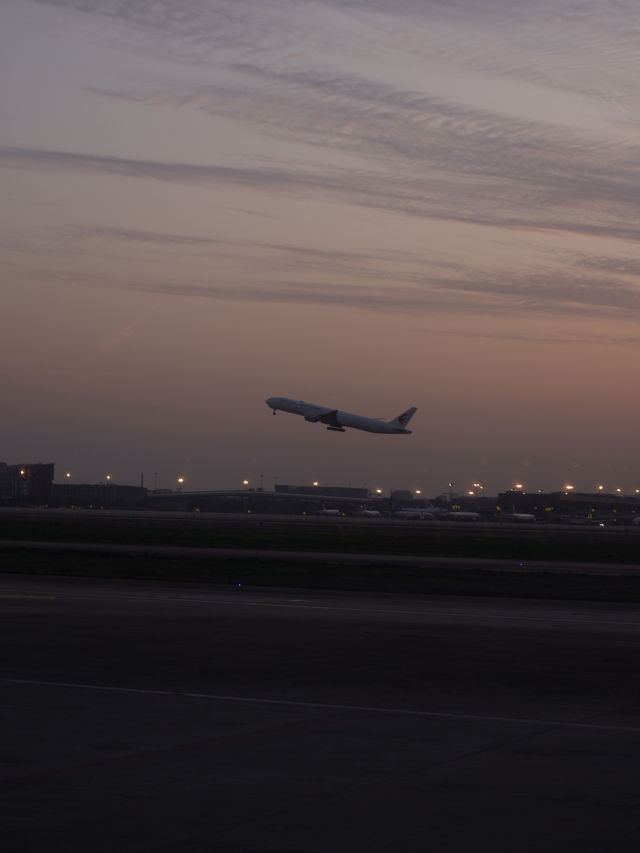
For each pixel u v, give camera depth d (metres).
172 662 27.48
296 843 12.09
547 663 28.16
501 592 53.62
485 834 12.52
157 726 19.11
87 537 122.88
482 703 22.08
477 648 31.14
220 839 12.21
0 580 57.50
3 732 18.45
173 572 64.44
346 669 26.67
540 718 20.44
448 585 57.00
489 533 171.12
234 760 16.39
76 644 30.83
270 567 70.44
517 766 16.20
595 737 18.61
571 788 14.84
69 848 11.81
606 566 85.06
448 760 16.58
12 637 32.28
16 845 11.91
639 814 13.48
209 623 37.06
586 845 12.12
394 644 31.86
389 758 16.67
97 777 15.21
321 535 141.88
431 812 13.48
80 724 19.22
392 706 21.56
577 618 40.88
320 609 43.09
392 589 54.78
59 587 53.09
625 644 32.41
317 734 18.55
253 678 25.03
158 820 12.98
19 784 14.76
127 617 38.69
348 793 14.41
